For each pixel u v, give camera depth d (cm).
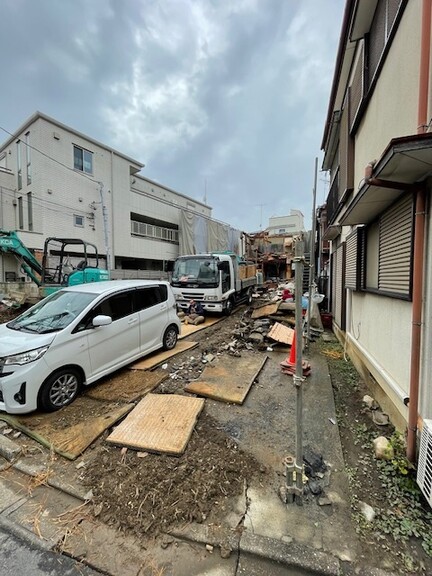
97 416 319
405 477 227
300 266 199
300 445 202
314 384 415
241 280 1156
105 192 1669
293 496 205
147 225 2008
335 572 158
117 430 285
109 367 410
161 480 223
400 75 288
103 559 169
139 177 2091
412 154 189
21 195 1472
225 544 175
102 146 1645
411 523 187
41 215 1368
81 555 172
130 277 1744
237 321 905
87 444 270
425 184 232
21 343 325
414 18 253
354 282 481
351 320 539
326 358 538
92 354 379
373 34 398
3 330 378
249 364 487
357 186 505
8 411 309
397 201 303
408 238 272
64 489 223
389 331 324
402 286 288
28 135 1411
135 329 461
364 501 207
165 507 199
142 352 480
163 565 165
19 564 168
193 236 2314
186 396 363
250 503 205
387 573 157
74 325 359
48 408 327
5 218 1488
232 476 230
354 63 507
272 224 3859
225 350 572
